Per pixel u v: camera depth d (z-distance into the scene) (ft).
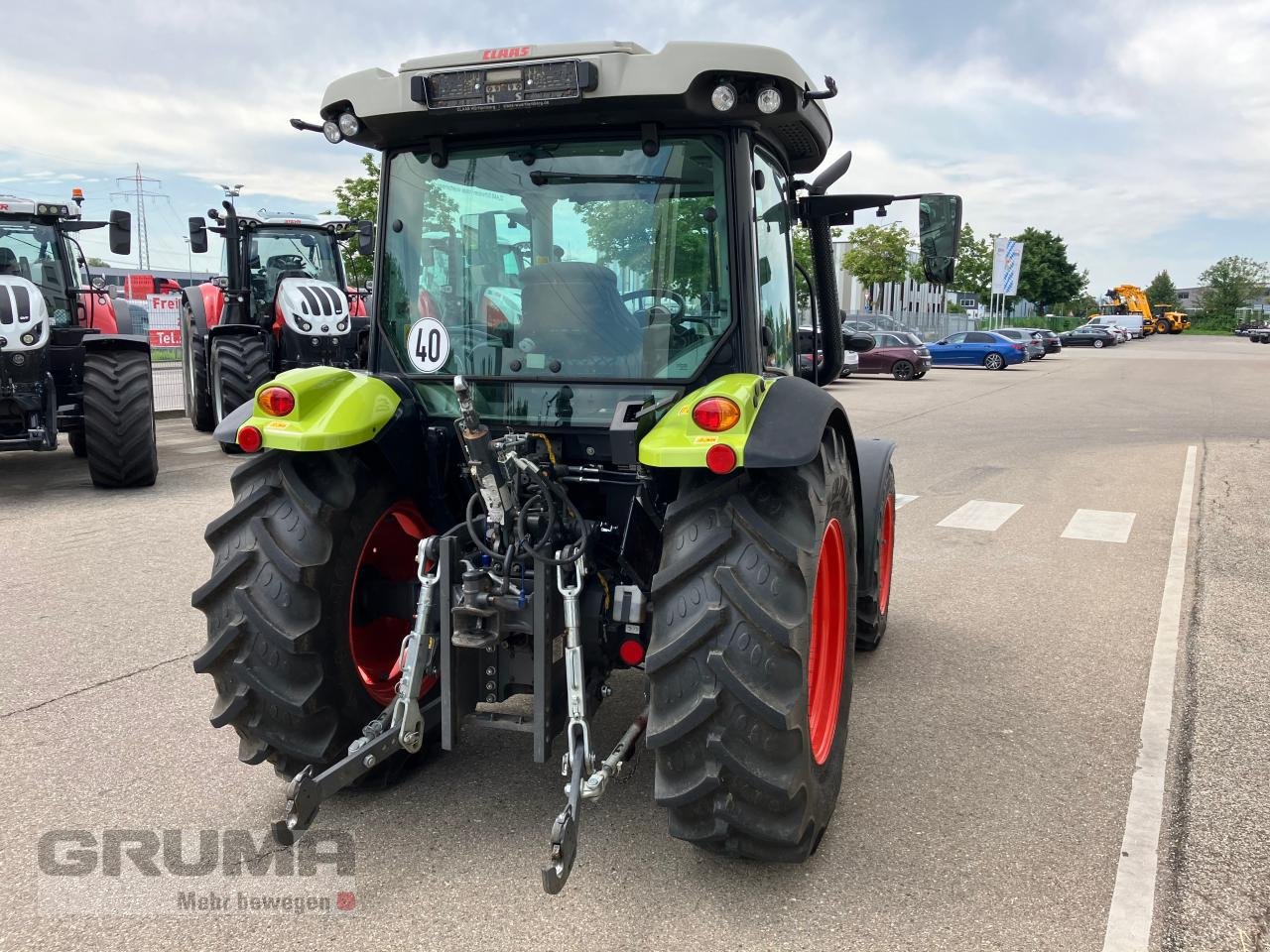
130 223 30.48
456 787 10.98
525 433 10.10
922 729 12.86
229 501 27.73
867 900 8.87
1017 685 14.48
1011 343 107.45
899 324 100.48
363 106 9.78
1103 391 75.61
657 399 9.84
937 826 10.27
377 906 8.74
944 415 56.49
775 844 8.71
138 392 28.55
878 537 14.42
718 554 8.38
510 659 9.67
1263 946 8.31
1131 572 21.22
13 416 27.91
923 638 16.75
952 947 8.21
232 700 9.55
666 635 8.32
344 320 38.60
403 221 10.69
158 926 8.46
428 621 9.36
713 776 8.27
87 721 12.89
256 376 37.32
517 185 10.18
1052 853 9.75
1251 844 9.99
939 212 11.51
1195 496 30.50
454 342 10.48
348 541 9.77
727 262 9.66
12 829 10.12
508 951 8.13
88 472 32.63
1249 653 15.99
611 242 9.93
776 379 9.20
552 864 8.00
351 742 9.95
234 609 9.42
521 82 9.18
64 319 31.07
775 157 11.05
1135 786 11.24
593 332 10.02
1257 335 226.58
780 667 8.21
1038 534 25.09
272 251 42.39
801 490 8.74
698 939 8.28
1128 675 14.90
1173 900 8.96
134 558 21.33
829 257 13.08
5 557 21.35
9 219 30.25
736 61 8.89
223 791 10.97
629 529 9.61
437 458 10.57
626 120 9.64
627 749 9.18
